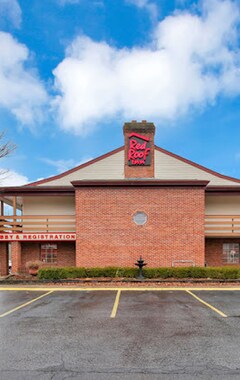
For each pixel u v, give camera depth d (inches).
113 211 634.8
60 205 740.0
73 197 741.3
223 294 444.5
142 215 634.2
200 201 637.9
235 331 260.7
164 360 198.1
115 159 788.6
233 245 745.0
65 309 346.3
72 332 258.5
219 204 754.2
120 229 630.5
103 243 626.8
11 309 348.2
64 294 447.5
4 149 694.5
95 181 634.2
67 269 574.9
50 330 264.7
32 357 204.1
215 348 219.8
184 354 208.4
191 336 247.0
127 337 244.7
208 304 372.5
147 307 355.6
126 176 719.7
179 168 789.2
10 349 219.1
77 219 634.8
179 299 405.1
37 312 332.2
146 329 266.4
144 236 628.4
